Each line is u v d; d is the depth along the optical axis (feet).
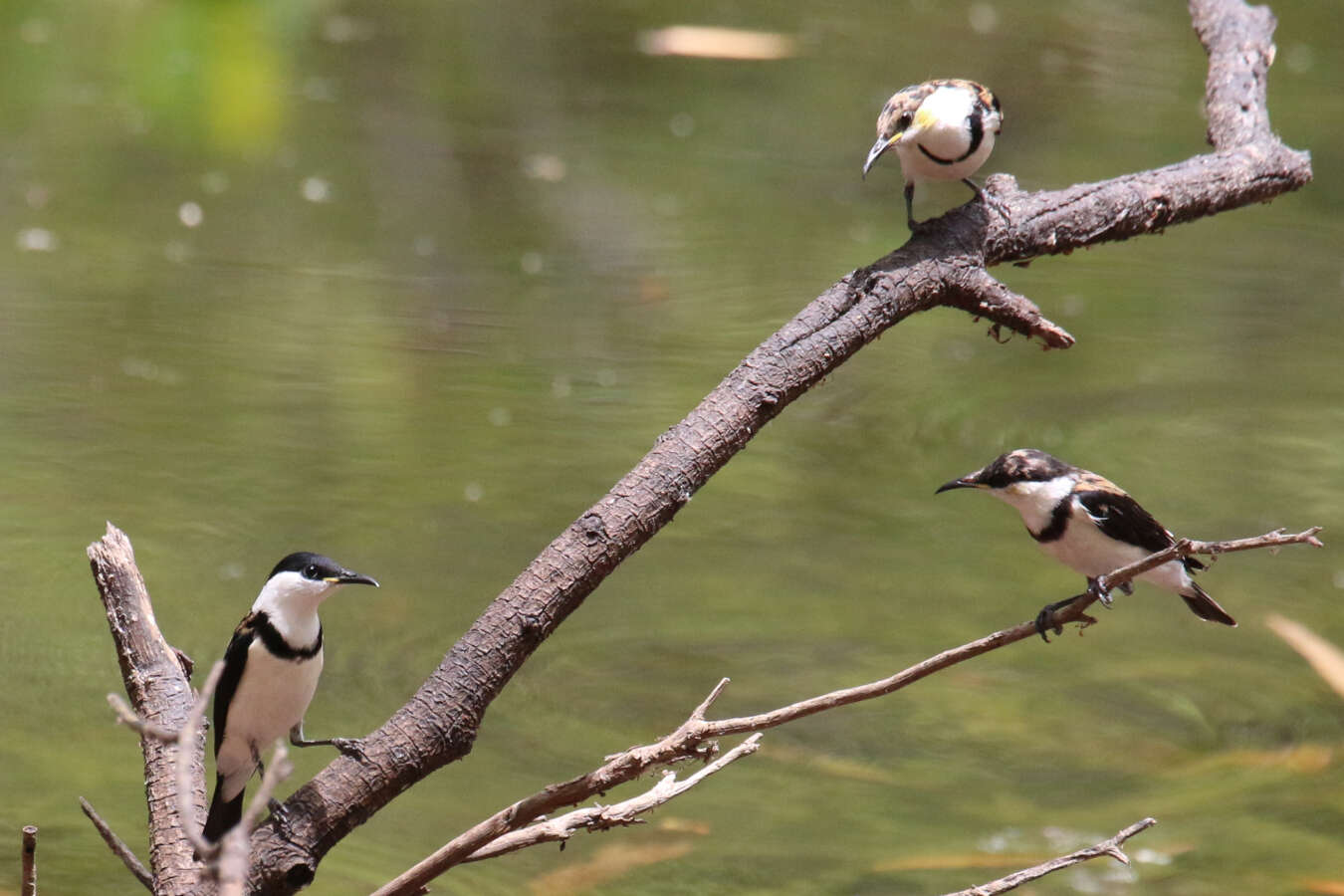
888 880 26.66
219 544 35.55
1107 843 18.06
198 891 17.04
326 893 25.44
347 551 35.68
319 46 71.46
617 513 18.25
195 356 44.01
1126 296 51.37
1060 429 43.04
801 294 48.75
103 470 38.55
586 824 16.43
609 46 71.87
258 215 53.36
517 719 31.09
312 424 41.19
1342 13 77.05
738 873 26.84
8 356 43.19
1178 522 37.96
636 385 43.57
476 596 34.24
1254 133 26.09
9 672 31.71
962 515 39.58
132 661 20.11
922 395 45.50
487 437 40.96
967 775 29.73
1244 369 46.34
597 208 55.01
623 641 33.96
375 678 31.60
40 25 72.54
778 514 39.42
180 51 70.03
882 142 24.47
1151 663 33.83
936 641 34.12
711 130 62.34
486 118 62.95
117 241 50.65
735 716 31.01
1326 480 40.29
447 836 27.32
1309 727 31.40
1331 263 53.31
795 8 77.10
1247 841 27.76
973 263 21.59
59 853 26.16
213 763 28.14
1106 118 62.03
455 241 51.98
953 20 75.20
